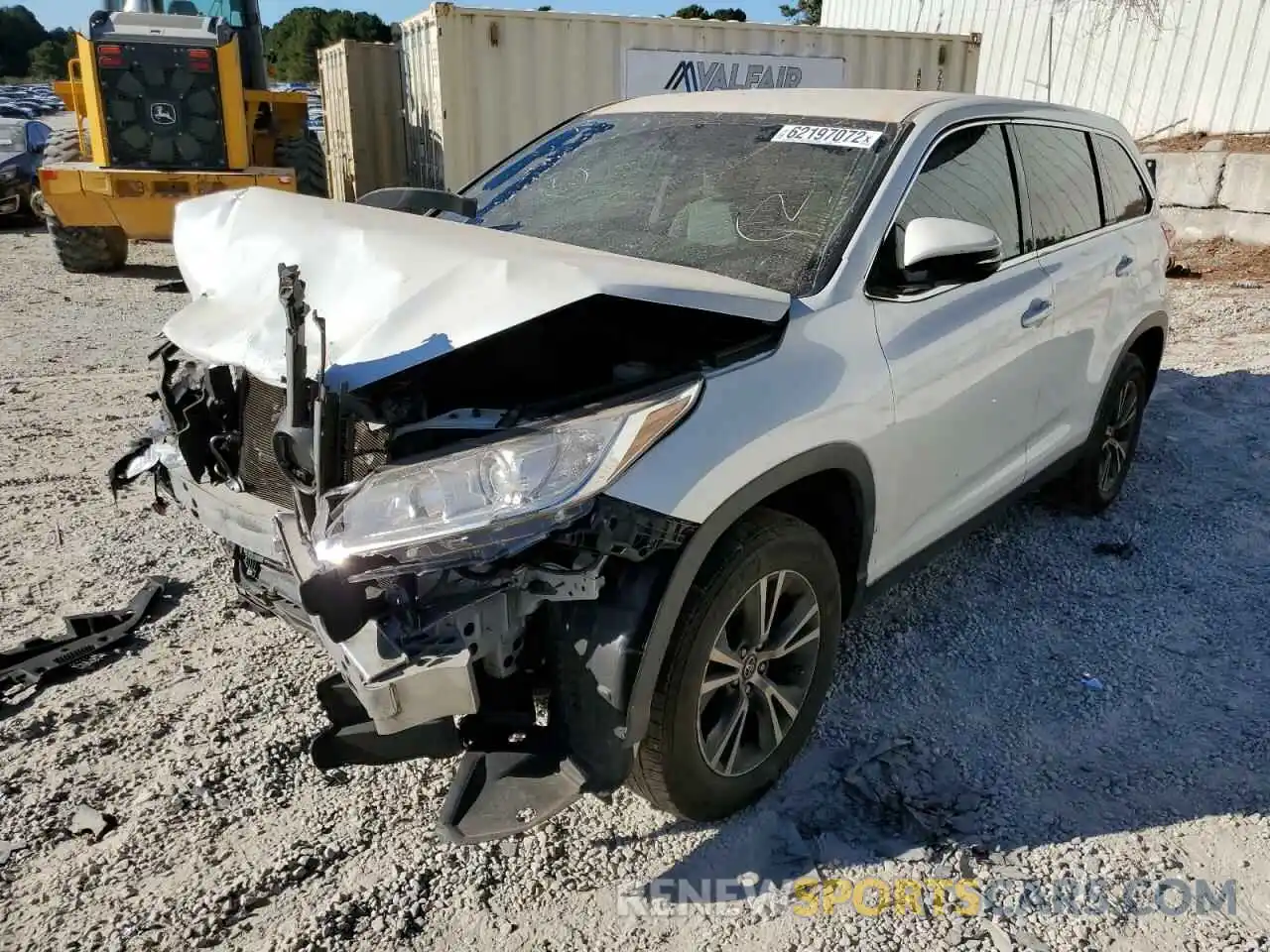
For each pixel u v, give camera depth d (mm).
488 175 4117
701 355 2439
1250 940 2303
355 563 2082
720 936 2311
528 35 10422
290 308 2119
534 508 2029
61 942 2258
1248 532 4484
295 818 2660
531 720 2311
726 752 2582
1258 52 12859
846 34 11781
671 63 11094
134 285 10445
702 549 2268
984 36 16719
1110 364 4270
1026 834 2627
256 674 3275
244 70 11625
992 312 3301
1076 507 4613
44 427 5633
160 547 4164
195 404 2785
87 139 10898
